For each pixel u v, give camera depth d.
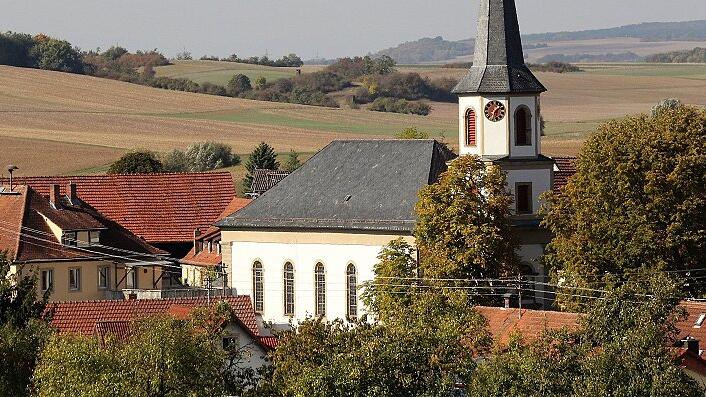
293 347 150.12
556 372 138.00
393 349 144.25
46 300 166.38
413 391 143.38
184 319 160.50
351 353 144.50
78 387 145.00
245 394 149.62
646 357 136.00
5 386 153.75
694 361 157.50
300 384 143.62
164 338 147.75
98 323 188.50
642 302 141.75
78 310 198.25
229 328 179.38
